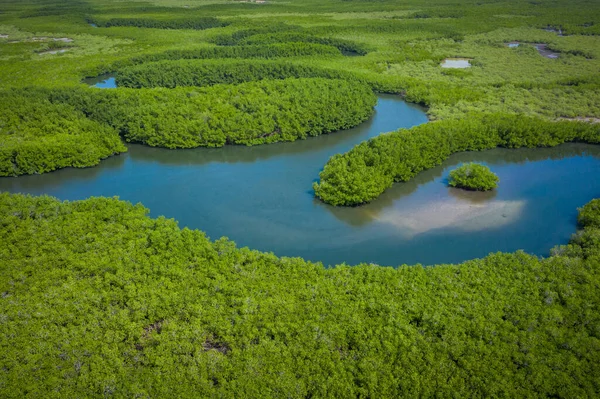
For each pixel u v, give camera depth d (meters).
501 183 63.03
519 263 41.81
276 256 46.81
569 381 30.48
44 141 68.19
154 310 36.62
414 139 66.69
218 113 75.56
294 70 96.94
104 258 42.38
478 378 30.58
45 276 40.50
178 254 43.16
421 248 49.72
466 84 95.38
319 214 55.84
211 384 30.88
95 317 35.88
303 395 30.34
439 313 35.50
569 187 62.06
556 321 35.38
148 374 31.56
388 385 30.55
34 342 33.62
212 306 36.97
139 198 60.16
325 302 37.19
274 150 73.00
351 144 74.50
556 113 81.19
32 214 49.53
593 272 40.59
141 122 73.44
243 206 57.78
